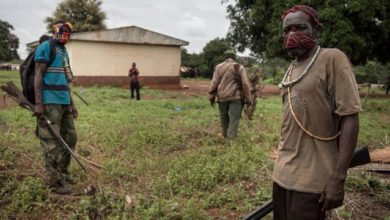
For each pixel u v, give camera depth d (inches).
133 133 366.3
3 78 1453.0
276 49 978.7
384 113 640.4
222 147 325.7
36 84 209.3
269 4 1021.8
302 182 106.0
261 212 125.8
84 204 184.5
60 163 222.1
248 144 331.9
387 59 1082.7
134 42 1180.5
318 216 105.9
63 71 220.2
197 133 390.0
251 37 1179.3
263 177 244.8
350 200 204.5
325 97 104.0
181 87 1237.1
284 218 115.0
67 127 231.5
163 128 407.2
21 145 301.7
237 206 202.5
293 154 109.0
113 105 634.2
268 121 464.1
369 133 411.2
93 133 367.9
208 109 610.2
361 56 1012.5
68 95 223.6
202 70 2133.4
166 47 1237.1
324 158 105.0
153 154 305.0
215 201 207.5
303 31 105.8
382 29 925.8
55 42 218.1
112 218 176.9
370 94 1121.4
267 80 1876.2
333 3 877.2
